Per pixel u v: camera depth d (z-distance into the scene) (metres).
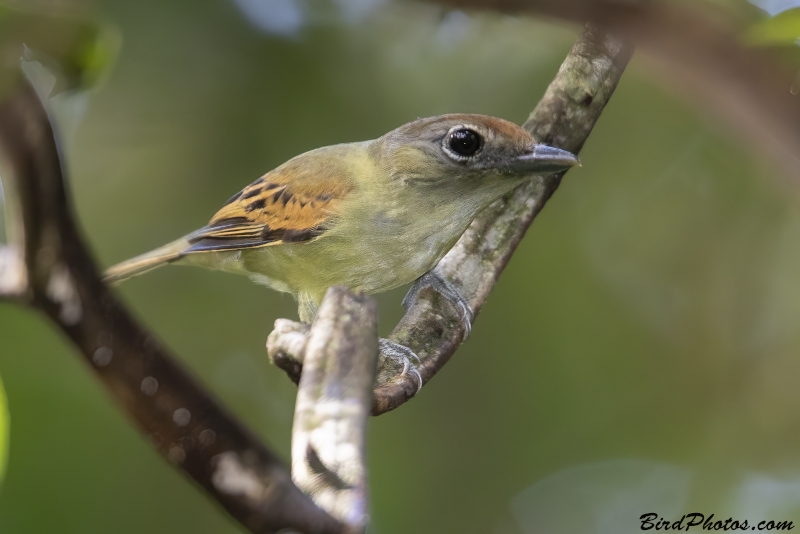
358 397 4.75
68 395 10.84
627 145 12.80
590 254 13.10
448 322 8.55
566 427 12.95
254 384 13.30
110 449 10.85
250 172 12.43
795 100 4.76
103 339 3.51
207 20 10.16
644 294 13.07
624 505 12.69
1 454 4.43
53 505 10.49
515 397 12.92
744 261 12.75
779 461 12.36
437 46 12.36
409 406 12.90
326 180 9.59
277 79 11.55
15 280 3.39
